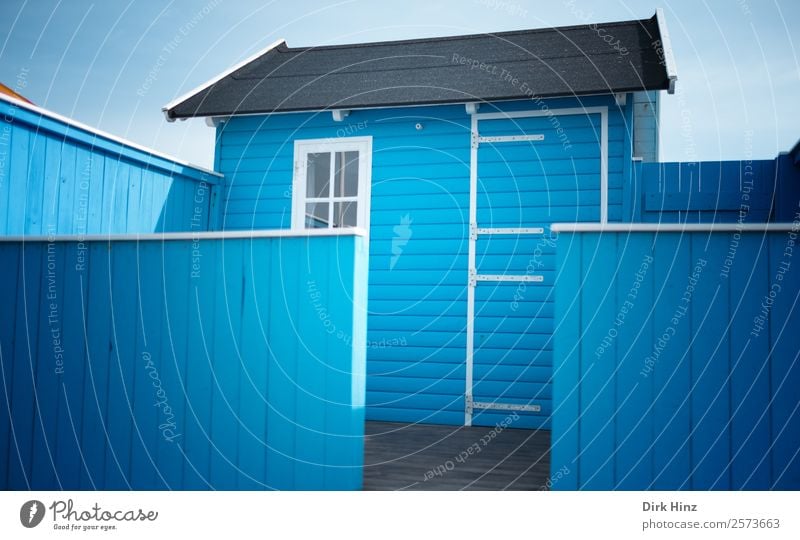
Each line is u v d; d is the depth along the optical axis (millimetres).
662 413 3377
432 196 6859
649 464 3371
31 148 5027
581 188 6457
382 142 7043
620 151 6387
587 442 3430
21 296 4277
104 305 4133
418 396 6719
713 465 3318
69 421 4137
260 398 3838
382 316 6895
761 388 3291
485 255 6664
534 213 6562
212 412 3912
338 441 3697
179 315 4000
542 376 6426
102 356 4117
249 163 7484
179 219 6887
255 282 3885
